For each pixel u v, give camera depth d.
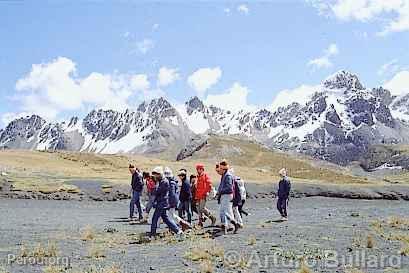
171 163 85.69
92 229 21.02
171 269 12.82
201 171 21.95
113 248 16.39
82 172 60.66
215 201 43.06
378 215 30.94
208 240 17.22
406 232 20.27
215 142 194.00
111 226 23.06
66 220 25.88
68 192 42.28
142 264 13.52
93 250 15.29
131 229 21.83
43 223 24.12
